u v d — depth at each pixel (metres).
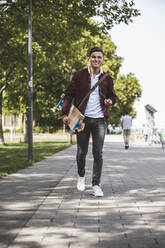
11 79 21.95
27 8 14.77
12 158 13.55
